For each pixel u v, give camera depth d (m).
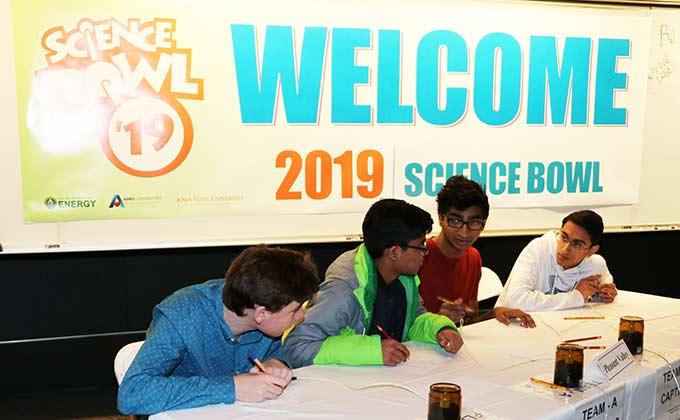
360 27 3.09
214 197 2.99
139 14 2.79
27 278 2.94
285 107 3.03
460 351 1.79
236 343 1.55
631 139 3.57
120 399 1.34
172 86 2.87
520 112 3.38
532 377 1.56
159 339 1.40
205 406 1.35
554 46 3.38
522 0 3.31
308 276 1.40
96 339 3.07
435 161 3.28
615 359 1.60
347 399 1.41
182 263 3.13
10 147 2.71
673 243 3.89
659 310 2.31
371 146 3.17
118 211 2.87
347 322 1.78
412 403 1.39
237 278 1.38
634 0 3.46
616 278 3.80
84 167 2.81
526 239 3.61
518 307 2.33
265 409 1.34
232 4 2.90
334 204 3.15
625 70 3.51
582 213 2.42
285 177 3.07
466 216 2.17
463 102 3.28
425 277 2.30
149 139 2.87
